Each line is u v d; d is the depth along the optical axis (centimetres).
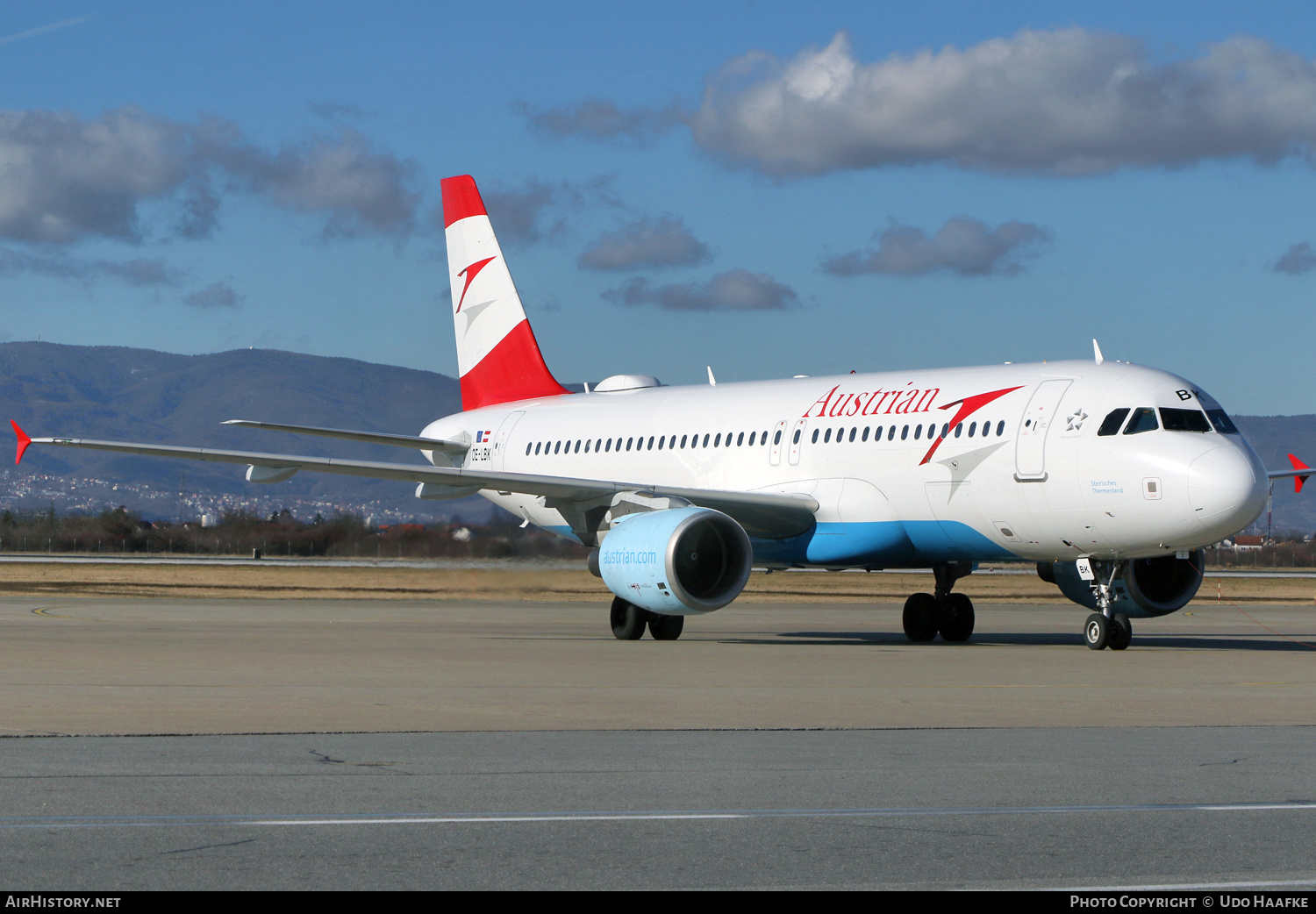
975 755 1608
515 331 5234
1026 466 3428
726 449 4197
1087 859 1087
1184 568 3766
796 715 2009
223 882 993
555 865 1055
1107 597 3531
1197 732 1845
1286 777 1461
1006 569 13075
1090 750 1656
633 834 1164
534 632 4116
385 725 1848
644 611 3819
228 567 9294
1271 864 1072
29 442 3681
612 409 4716
